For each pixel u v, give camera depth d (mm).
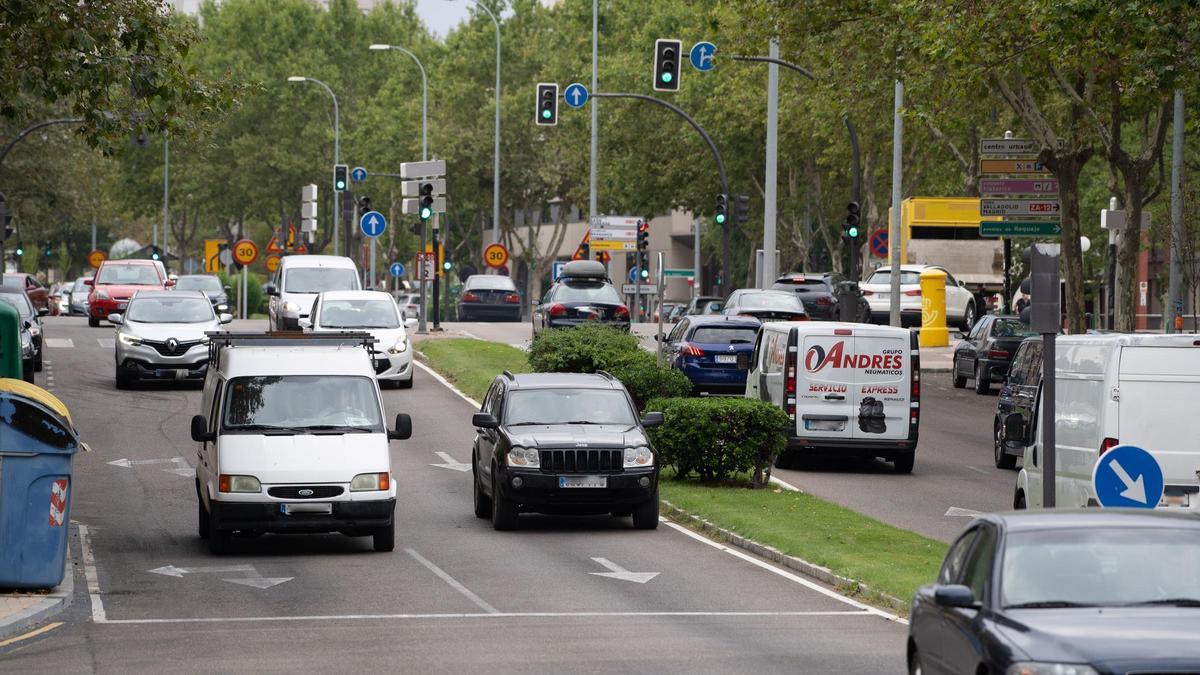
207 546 61750
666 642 42438
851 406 83875
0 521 48281
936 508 71500
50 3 64875
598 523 69188
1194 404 54188
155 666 38938
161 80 68625
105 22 66688
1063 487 58156
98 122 69562
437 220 159250
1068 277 114625
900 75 111562
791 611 48094
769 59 122688
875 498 74688
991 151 118000
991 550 29297
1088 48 90125
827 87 120062
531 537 64625
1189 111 122688
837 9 114812
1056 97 147375
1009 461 87000
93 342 151000
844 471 85312
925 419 108625
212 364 67000
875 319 173500
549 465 64500
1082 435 56625
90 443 91062
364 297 120812
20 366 66812
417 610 47875
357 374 62281
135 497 74562
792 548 58344
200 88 70688
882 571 52781
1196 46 84312
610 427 67250
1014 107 113750
